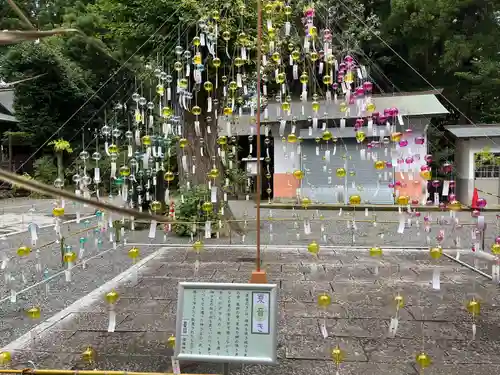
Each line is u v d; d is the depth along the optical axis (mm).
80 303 5488
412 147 16547
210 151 10891
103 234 9945
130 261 7949
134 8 10414
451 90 23516
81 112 21969
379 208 16406
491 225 12297
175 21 9836
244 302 2865
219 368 3730
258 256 5012
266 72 9523
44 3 21812
